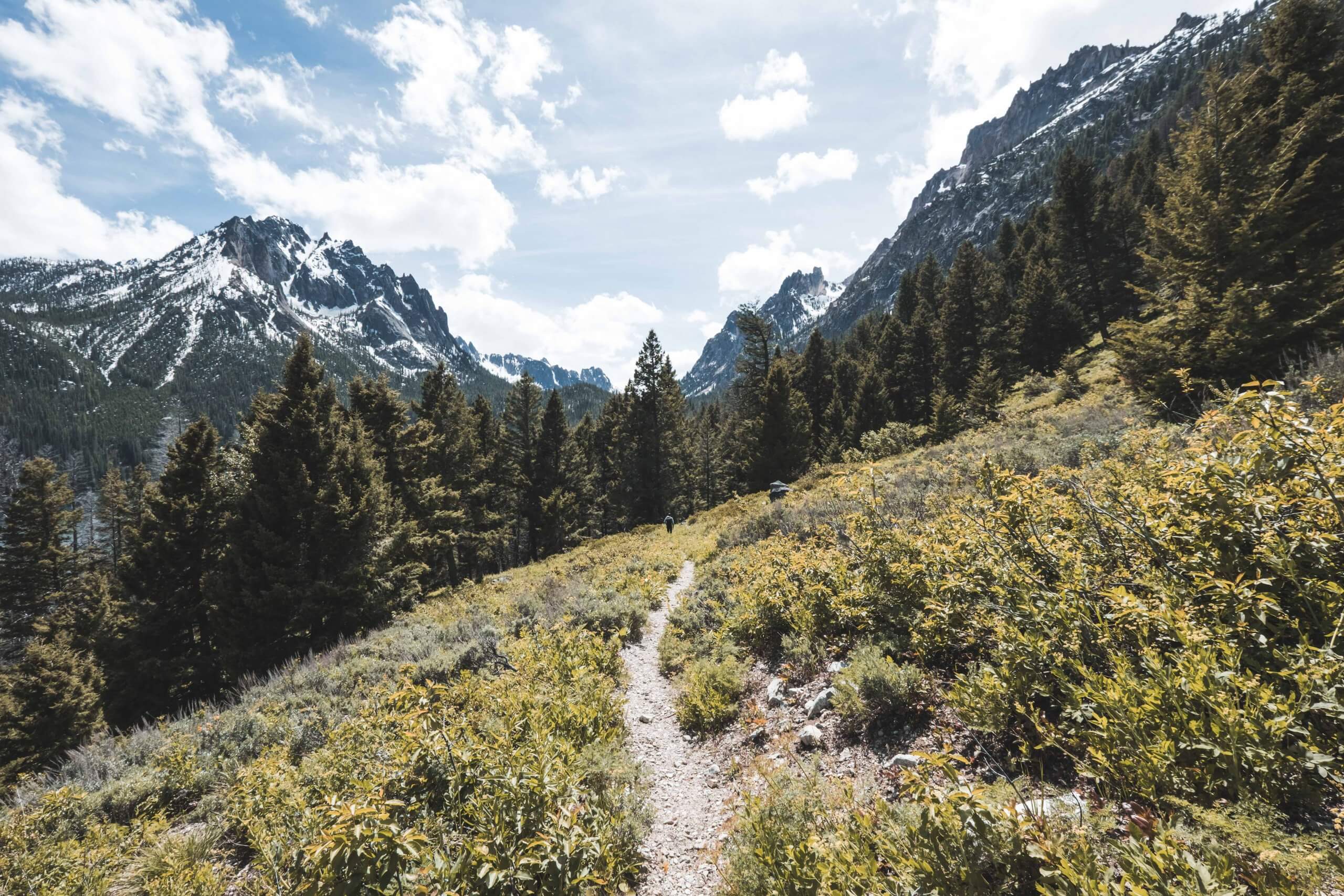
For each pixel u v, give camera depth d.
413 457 27.91
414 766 4.22
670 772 5.50
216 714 7.98
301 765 5.60
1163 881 1.98
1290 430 2.93
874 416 42.44
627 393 49.47
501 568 48.34
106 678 19.97
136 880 4.42
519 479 40.47
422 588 23.73
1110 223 44.44
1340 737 2.29
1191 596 3.15
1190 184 13.54
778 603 7.66
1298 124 12.74
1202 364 12.36
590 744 5.27
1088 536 4.29
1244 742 2.38
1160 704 2.71
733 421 61.69
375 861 2.98
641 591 12.67
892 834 2.90
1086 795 2.90
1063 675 3.35
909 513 8.70
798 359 52.75
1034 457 10.16
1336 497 2.71
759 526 14.74
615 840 4.04
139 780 6.02
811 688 5.93
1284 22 14.51
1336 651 2.54
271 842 4.16
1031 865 2.45
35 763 18.08
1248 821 2.15
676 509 51.59
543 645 8.37
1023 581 4.22
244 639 16.92
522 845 3.42
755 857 3.40
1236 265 12.46
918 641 5.07
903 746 4.29
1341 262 11.29
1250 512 3.01
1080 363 37.00
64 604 36.44
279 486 18.05
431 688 5.86
